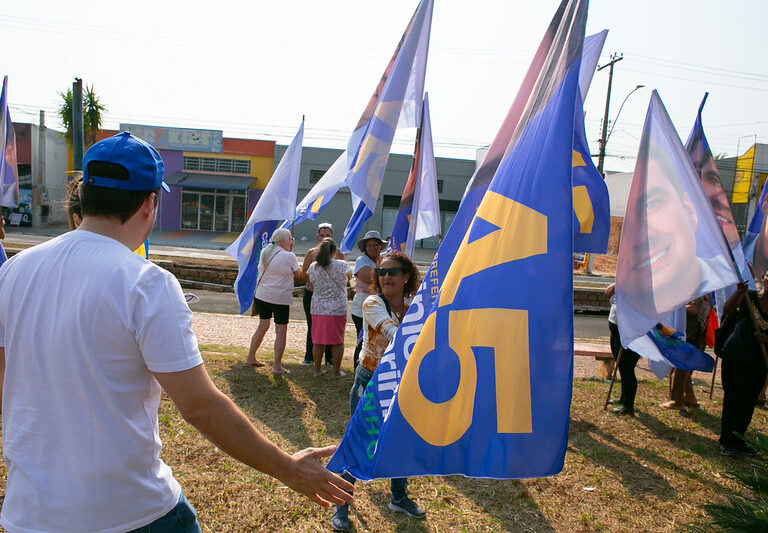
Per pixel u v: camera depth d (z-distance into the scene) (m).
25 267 1.49
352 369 7.01
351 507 3.65
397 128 4.73
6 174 6.62
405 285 3.75
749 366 4.86
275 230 6.68
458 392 2.21
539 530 3.56
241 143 35.16
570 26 2.31
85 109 27.22
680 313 5.36
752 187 30.88
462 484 4.09
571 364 2.12
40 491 1.39
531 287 2.17
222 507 3.48
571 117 2.21
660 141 4.19
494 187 2.32
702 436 5.46
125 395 1.42
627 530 3.62
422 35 4.63
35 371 1.42
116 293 1.38
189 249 25.98
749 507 3.08
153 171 1.58
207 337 8.50
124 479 1.43
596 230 4.24
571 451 4.89
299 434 4.75
